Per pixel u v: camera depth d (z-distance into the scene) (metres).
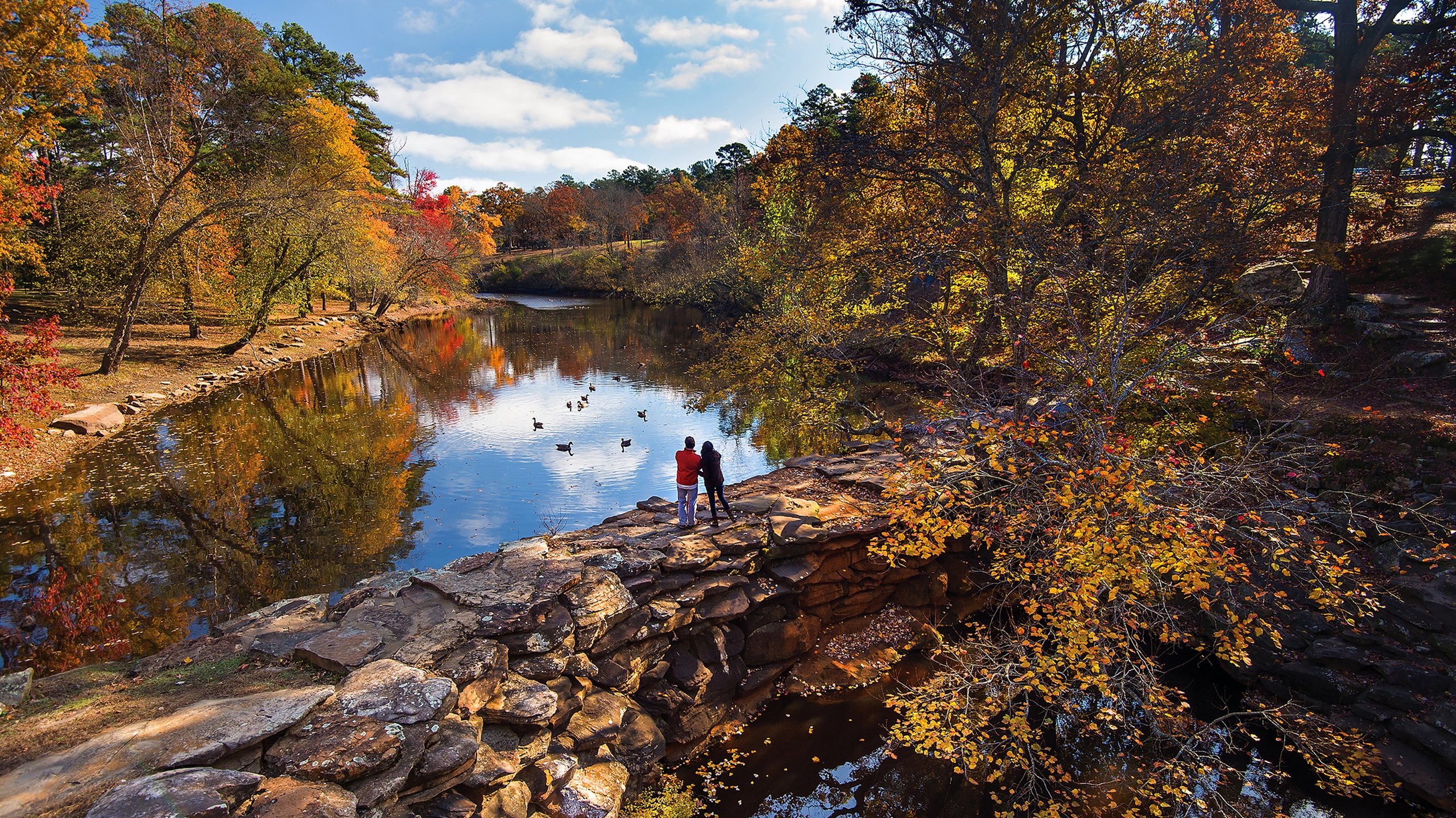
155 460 19.92
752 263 21.91
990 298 14.46
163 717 5.64
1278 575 10.46
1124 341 10.34
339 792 5.00
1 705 5.80
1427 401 13.12
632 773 8.09
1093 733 9.43
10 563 13.17
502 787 6.50
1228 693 10.23
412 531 15.32
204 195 33.72
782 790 8.55
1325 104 17.44
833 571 11.52
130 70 26.95
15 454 18.70
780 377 20.58
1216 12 18.48
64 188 34.66
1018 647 8.79
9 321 32.09
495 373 36.88
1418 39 18.31
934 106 17.64
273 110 31.58
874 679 10.73
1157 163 14.14
